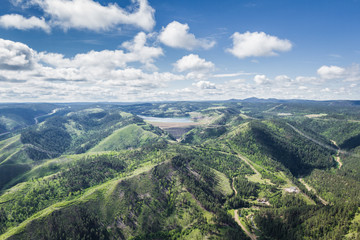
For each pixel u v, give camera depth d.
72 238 195.50
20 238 186.25
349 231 179.00
